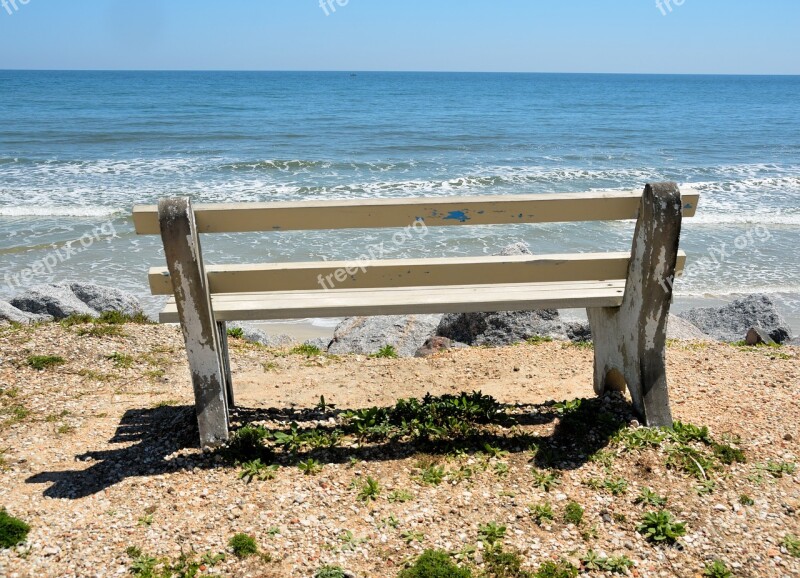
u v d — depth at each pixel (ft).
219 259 50.60
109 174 89.15
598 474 11.44
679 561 9.61
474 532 10.14
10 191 76.18
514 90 378.94
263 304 12.07
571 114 209.67
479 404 13.46
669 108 245.04
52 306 32.65
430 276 12.15
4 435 13.02
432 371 17.72
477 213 11.56
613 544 9.93
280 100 248.11
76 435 13.08
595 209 11.80
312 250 52.75
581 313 41.50
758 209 73.72
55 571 9.14
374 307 11.96
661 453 11.86
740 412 13.61
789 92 410.52
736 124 184.24
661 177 95.20
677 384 15.31
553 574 9.27
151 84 386.11
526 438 12.45
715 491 11.01
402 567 9.41
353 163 101.30
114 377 16.65
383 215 11.39
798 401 14.14
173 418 13.78
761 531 10.14
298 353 19.56
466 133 149.79
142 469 11.67
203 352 11.77
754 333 28.30
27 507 10.53
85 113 179.22
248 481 11.22
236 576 9.15
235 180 86.94
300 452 12.14
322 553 9.62
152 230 10.99
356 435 12.71
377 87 391.04
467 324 29.55
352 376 17.29
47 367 16.67
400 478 11.37
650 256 11.69
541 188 86.79
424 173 96.17
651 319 12.19
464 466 11.68
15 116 167.63
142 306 41.37
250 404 14.96
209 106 211.00
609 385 14.19
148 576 9.02
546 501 10.83
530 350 19.51
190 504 10.66
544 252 55.67
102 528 10.04
